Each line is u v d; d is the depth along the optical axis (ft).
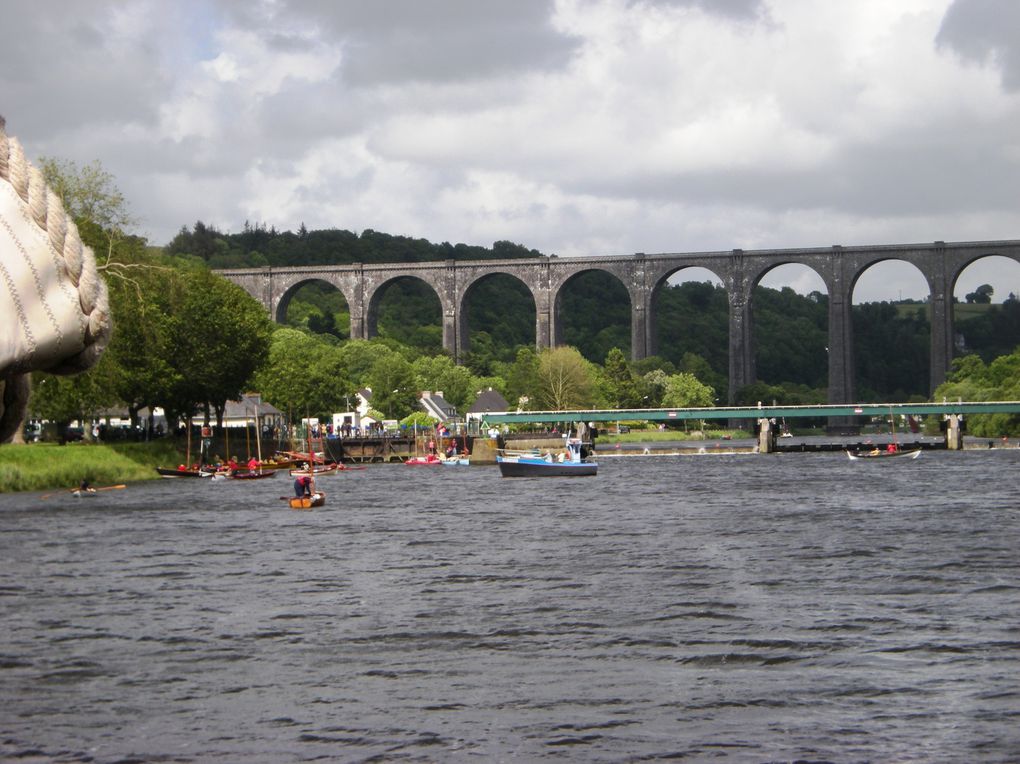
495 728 85.51
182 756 79.46
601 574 160.66
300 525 234.99
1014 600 135.74
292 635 119.34
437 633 120.06
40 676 102.06
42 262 19.60
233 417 600.80
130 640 116.98
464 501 304.91
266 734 84.53
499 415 623.36
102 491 337.72
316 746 81.51
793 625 122.01
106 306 20.31
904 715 87.81
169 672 103.60
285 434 560.61
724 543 196.75
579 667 104.78
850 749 79.61
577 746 81.00
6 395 20.04
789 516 247.70
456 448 592.60
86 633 120.37
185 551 189.98
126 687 98.32
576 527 228.63
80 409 363.56
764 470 446.19
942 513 250.98
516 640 116.47
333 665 106.01
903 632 117.70
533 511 269.23
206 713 90.17
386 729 85.61
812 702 91.91
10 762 78.13
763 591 144.25
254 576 160.86
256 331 424.87
